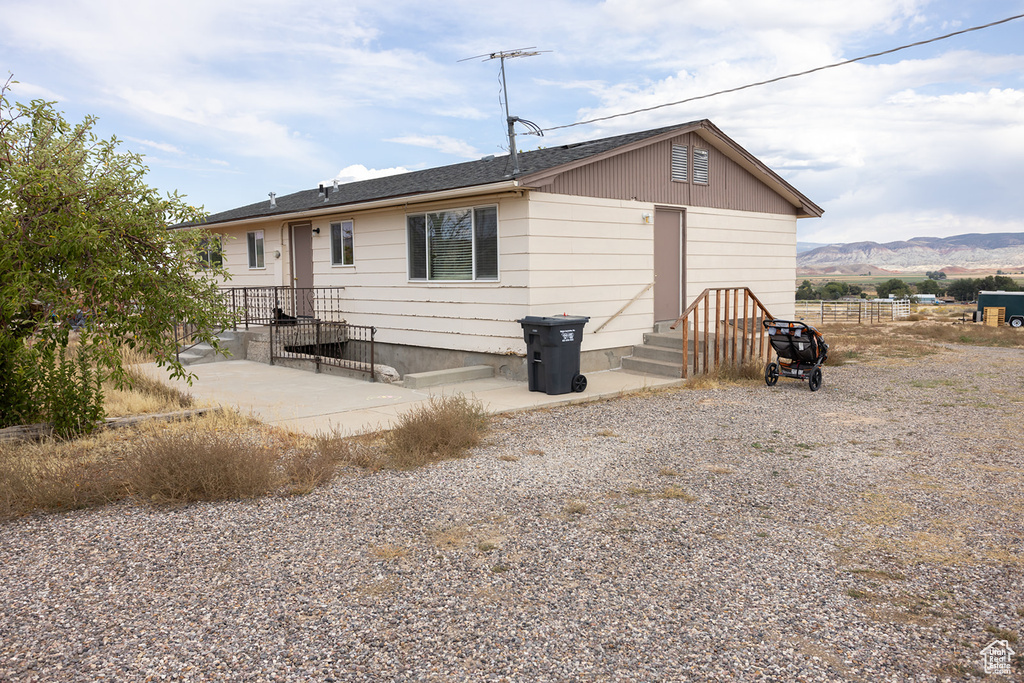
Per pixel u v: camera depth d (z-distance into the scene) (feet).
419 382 33.96
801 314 112.98
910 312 115.14
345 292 47.09
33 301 20.20
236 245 58.34
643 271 40.52
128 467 17.97
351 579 12.26
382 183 52.60
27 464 17.94
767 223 48.98
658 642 10.02
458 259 38.50
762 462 20.56
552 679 9.03
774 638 10.11
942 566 12.77
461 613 10.97
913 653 9.64
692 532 14.61
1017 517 15.48
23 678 9.10
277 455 19.98
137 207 21.34
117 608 11.20
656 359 38.99
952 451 21.75
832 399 31.73
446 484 18.15
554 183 35.09
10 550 13.71
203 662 9.48
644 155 39.91
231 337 46.21
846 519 15.43
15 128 20.26
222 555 13.35
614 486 18.03
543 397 31.12
